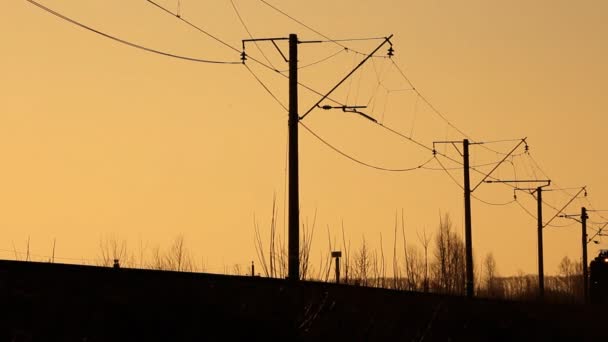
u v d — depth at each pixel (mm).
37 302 76938
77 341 76875
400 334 133625
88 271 83500
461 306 164000
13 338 71938
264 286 107750
